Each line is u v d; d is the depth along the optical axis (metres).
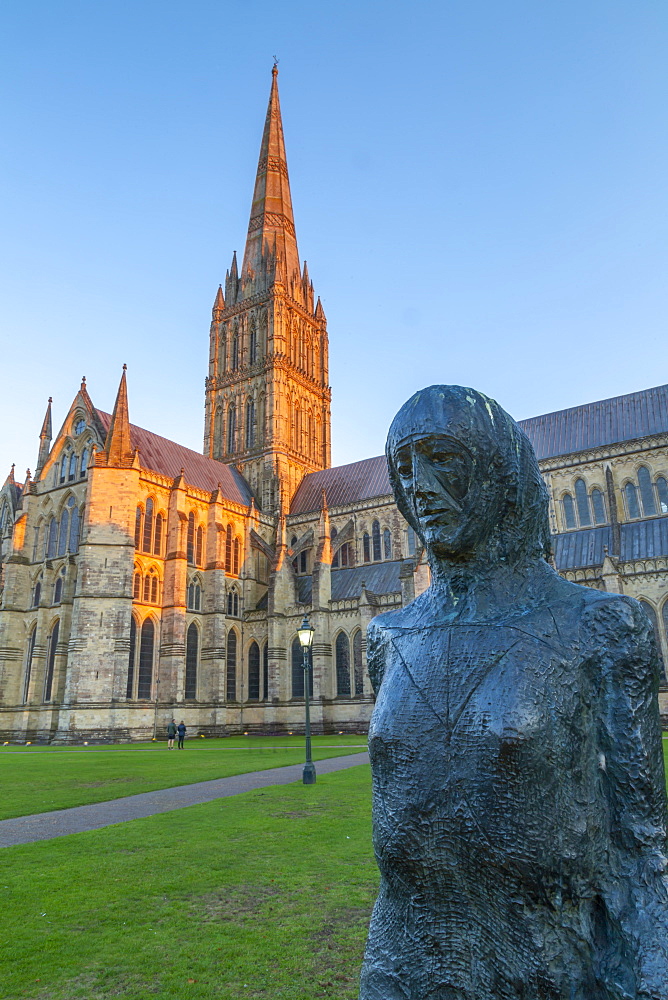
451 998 2.56
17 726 67.50
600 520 65.44
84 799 23.17
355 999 7.84
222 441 99.25
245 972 8.62
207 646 73.44
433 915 2.68
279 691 72.19
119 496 67.69
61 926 10.30
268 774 30.06
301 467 97.31
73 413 75.19
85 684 62.09
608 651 2.70
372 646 3.45
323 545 73.56
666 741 33.84
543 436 73.50
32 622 71.06
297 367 100.12
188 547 74.94
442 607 3.13
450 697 2.75
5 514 84.06
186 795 23.86
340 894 11.64
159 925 10.30
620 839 2.59
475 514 2.98
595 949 2.50
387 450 3.29
